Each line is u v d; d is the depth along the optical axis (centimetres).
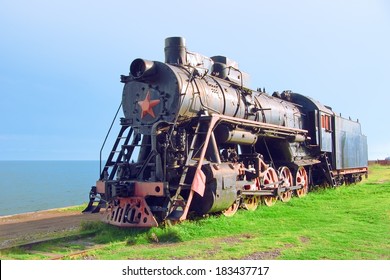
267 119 1351
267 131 1291
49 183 6047
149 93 1005
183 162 955
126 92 1066
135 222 878
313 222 978
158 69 1000
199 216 991
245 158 1241
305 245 735
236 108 1170
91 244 817
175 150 934
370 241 758
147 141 1017
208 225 904
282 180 1355
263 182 1253
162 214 888
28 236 941
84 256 704
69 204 2731
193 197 970
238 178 1133
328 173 1772
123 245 784
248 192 1132
